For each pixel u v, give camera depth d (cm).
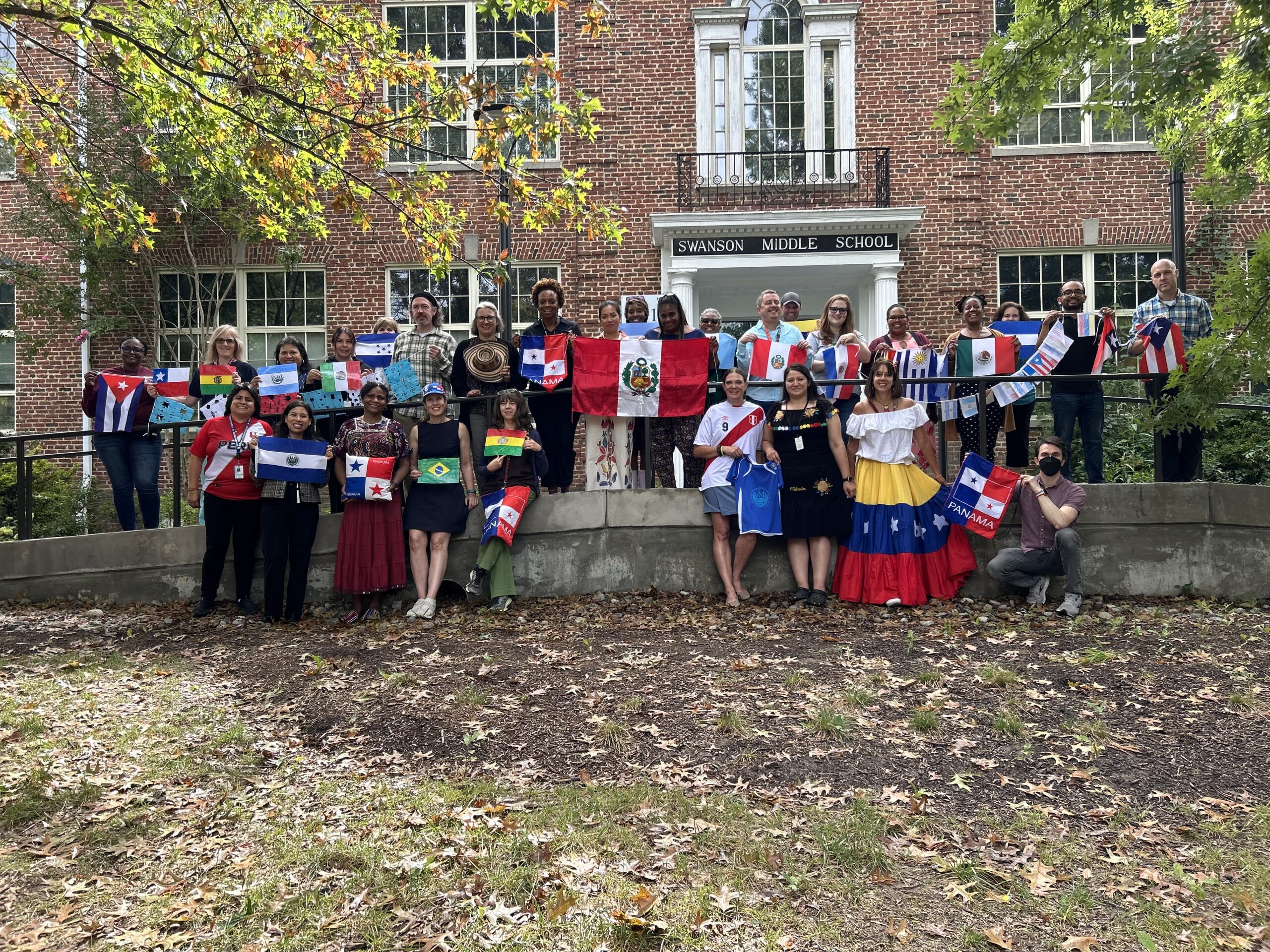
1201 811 490
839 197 1611
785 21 1634
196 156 1031
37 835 486
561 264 1644
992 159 1620
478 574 841
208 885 437
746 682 647
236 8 945
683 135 1620
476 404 900
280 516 847
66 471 1485
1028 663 677
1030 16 855
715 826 474
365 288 1656
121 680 700
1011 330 985
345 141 944
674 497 890
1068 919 405
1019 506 846
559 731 582
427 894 423
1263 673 649
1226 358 803
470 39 1647
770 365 912
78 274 1603
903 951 386
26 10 802
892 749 554
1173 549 858
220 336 941
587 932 396
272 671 701
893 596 826
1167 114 862
